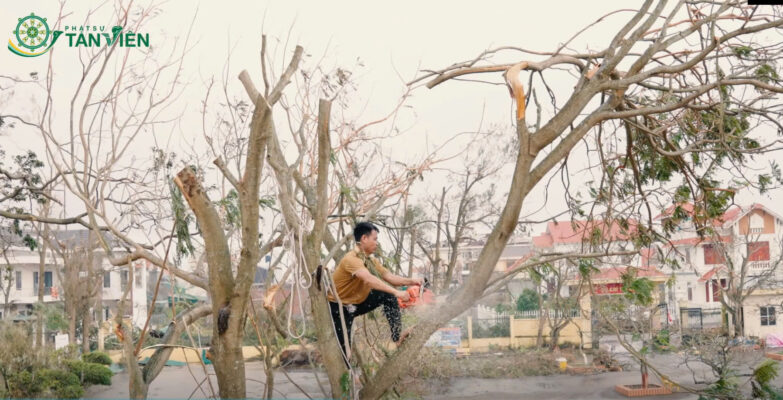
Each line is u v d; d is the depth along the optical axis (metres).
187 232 4.89
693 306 24.06
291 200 4.23
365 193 6.12
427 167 5.98
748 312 24.42
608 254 4.66
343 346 4.39
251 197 3.84
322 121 4.10
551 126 3.88
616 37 4.22
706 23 4.88
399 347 4.29
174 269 4.91
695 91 4.41
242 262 3.92
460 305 3.99
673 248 6.38
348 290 4.45
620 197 6.39
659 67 4.28
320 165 4.22
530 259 4.75
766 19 4.88
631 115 4.11
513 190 3.87
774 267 24.12
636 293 5.71
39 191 7.13
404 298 4.23
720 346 9.73
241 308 3.98
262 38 3.74
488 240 3.97
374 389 4.14
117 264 4.79
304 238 4.26
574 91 4.10
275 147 4.29
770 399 5.36
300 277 4.12
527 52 4.98
